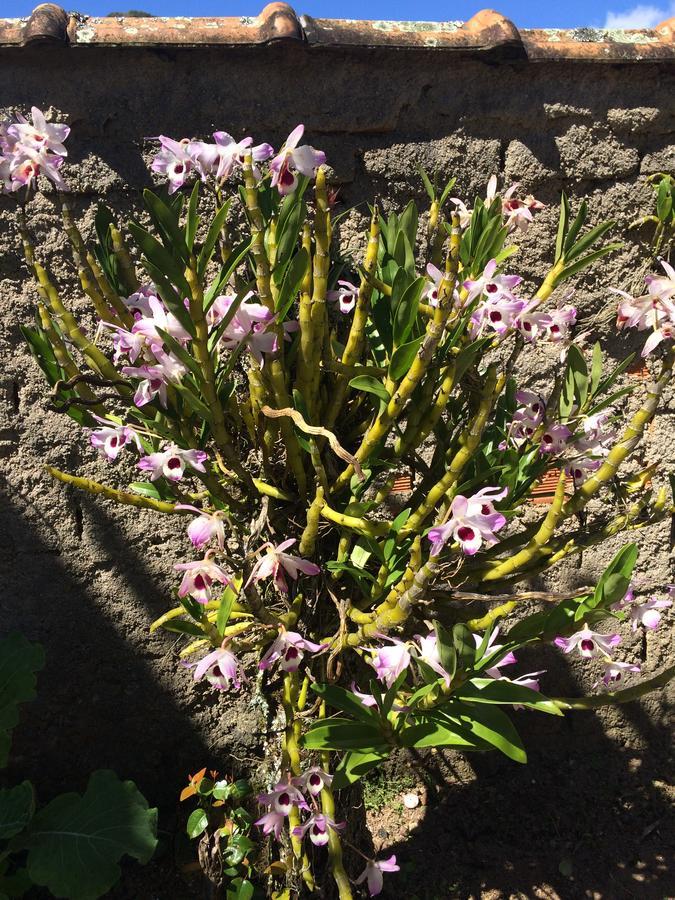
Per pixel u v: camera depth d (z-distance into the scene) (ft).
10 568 4.27
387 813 4.76
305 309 2.83
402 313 2.75
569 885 4.34
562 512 2.90
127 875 4.25
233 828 4.06
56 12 3.73
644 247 4.42
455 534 2.57
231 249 3.01
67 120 3.85
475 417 2.96
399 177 4.14
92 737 4.50
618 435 4.56
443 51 3.91
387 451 3.34
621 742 4.94
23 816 3.74
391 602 2.89
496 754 4.91
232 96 3.92
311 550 3.09
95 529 4.30
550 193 4.30
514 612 4.63
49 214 3.96
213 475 3.00
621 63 4.09
